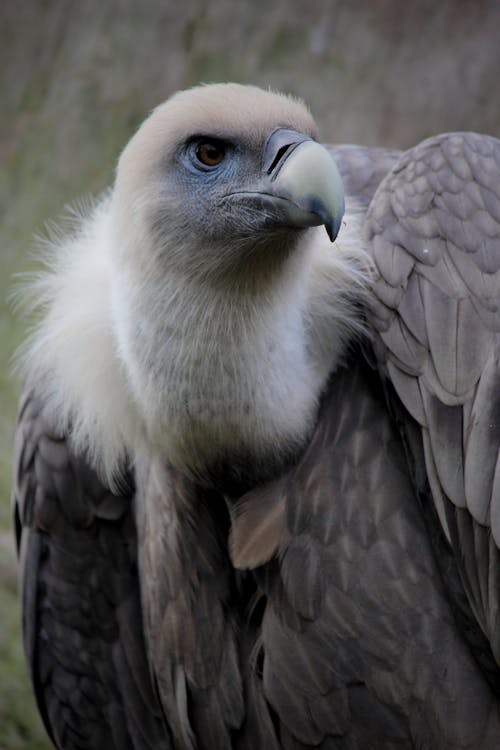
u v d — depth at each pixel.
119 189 8.10
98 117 16.00
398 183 8.30
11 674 13.05
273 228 7.64
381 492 8.05
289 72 15.35
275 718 8.39
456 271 7.91
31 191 16.08
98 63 16.14
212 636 8.58
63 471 9.19
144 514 8.88
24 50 16.67
